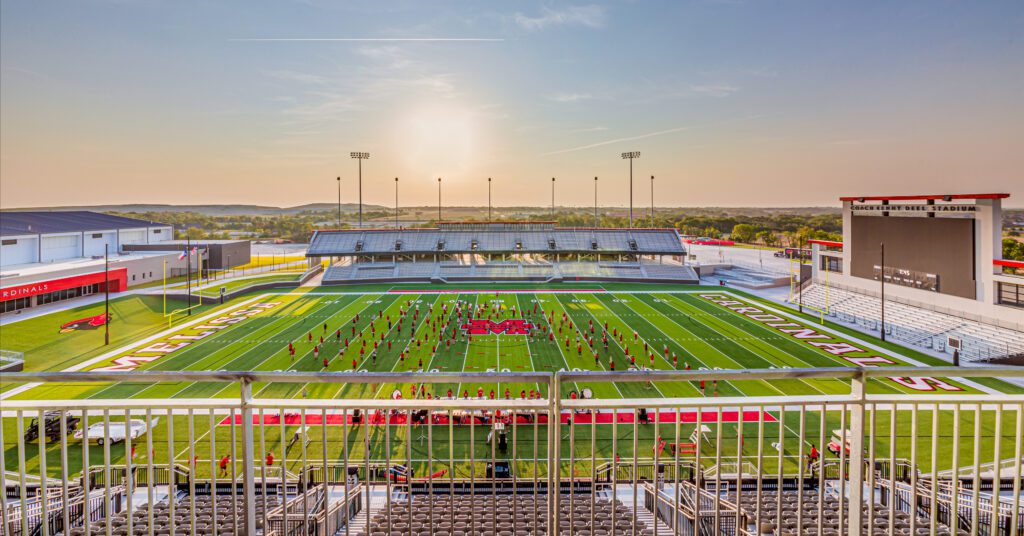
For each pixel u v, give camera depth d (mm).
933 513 4785
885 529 9570
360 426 22703
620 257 81000
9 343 38438
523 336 40750
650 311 51906
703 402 4910
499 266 78500
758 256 102188
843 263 52531
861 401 4758
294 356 35469
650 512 12109
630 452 20641
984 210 38406
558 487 4711
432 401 4879
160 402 4688
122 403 4672
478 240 82625
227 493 15164
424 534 9414
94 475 16812
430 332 42062
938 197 41969
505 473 18703
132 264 62094
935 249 42281
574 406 4762
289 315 49812
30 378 4168
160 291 58312
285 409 4789
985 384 28469
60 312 47219
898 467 16875
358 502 13398
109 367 33531
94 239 70750
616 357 34938
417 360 34344
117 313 48719
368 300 58594
